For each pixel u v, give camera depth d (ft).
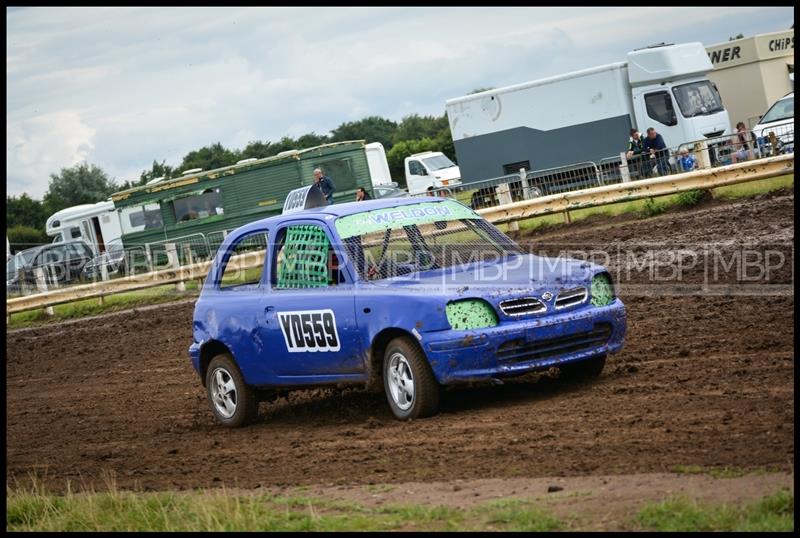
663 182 172.76
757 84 256.73
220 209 268.21
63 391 119.34
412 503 49.42
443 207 78.69
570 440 57.52
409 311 67.51
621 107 234.58
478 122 253.03
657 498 44.73
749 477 45.78
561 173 231.50
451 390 77.25
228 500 52.29
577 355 68.54
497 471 53.52
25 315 206.39
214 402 83.35
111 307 200.85
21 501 60.54
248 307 79.05
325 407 83.10
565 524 43.16
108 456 76.89
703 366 71.67
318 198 93.09
